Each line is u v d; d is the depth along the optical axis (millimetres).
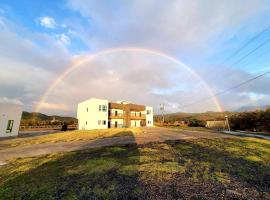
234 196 5262
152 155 10953
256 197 5195
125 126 51719
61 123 61500
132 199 5180
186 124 61062
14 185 6633
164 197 5246
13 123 29438
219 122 42750
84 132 31641
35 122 57219
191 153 11523
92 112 45156
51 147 15539
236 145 14633
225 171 7715
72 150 13773
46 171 8258
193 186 6062
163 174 7367
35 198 5480
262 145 14586
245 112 36062
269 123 29094
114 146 14781
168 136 22312
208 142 16438
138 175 7285
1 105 27125
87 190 5918
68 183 6621
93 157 10781
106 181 6703
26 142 19531
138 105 56250
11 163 10188
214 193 5480
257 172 7559
